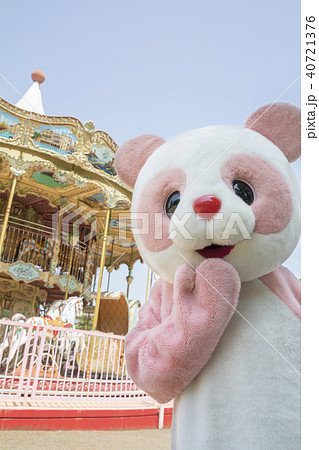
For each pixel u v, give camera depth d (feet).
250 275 6.26
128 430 17.93
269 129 7.52
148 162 7.34
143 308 7.75
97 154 35.60
